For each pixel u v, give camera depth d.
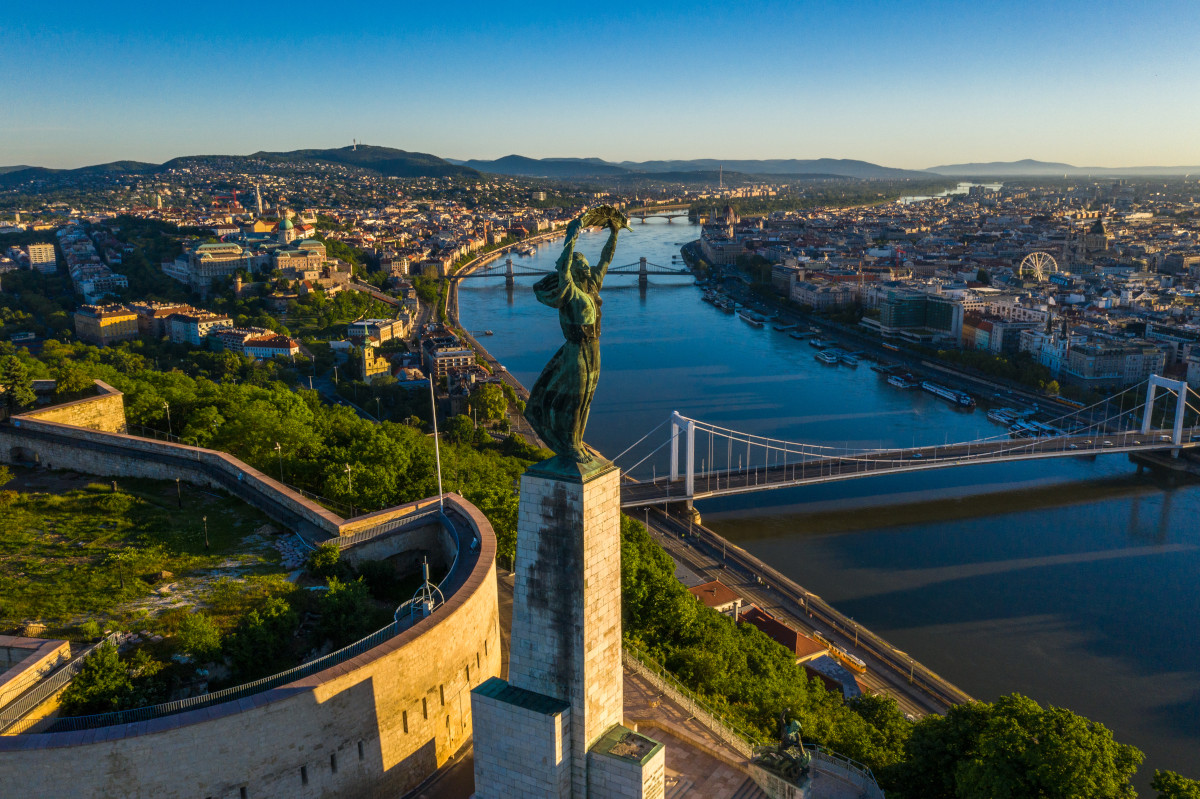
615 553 96.06
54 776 89.06
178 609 126.62
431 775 116.94
